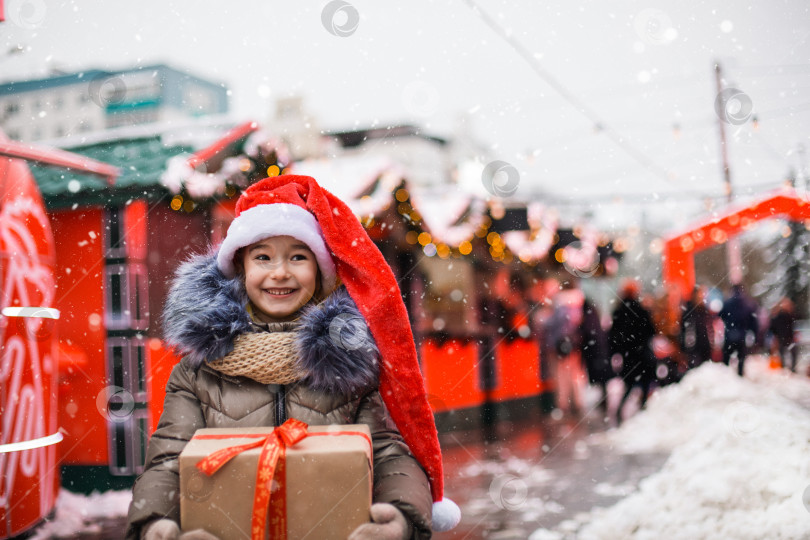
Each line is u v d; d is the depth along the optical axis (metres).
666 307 11.45
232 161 6.62
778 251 28.39
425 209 9.43
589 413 10.39
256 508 1.59
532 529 4.63
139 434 6.00
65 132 6.05
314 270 2.11
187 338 1.90
